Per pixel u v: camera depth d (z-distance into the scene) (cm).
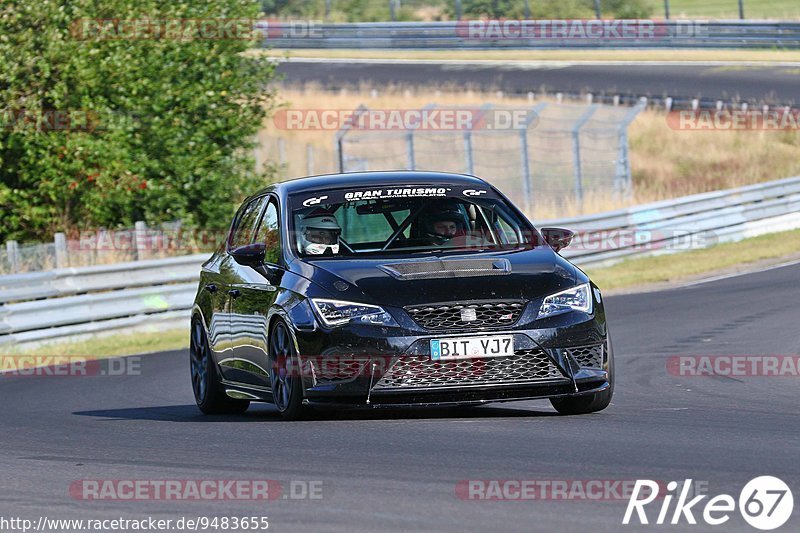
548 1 19625
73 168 7688
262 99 8900
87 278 6462
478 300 2852
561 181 12875
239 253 3188
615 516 1878
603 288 7569
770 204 10069
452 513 1934
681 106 15062
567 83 16212
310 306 2909
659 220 9025
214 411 3650
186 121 8581
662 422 2897
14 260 6894
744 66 16938
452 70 17488
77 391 4425
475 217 3247
